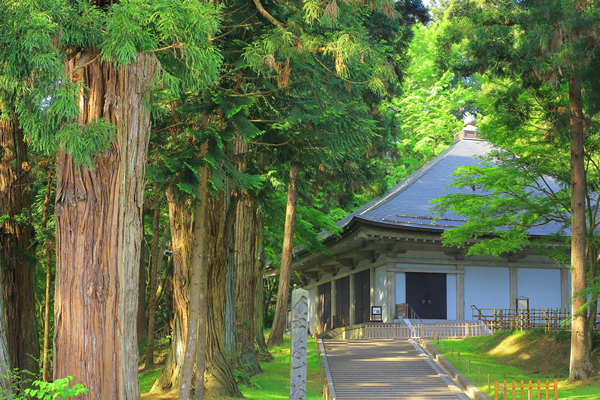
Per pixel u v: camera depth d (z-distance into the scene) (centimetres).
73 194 869
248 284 2386
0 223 1541
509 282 3469
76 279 855
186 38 845
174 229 1673
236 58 1287
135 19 779
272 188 1614
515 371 2125
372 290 3506
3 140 1581
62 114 760
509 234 2514
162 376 1666
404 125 5353
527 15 1861
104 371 844
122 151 894
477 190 3681
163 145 1642
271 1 1329
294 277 4734
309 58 1173
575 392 1762
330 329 4284
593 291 1906
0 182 1566
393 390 1844
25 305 1537
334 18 1013
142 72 923
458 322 3184
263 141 1452
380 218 3203
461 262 3403
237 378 1816
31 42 714
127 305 891
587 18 1655
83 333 842
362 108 1383
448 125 5338
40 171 1792
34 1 721
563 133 2023
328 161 1469
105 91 893
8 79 788
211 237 1681
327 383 1897
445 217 3316
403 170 5369
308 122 1329
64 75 766
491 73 2044
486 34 1884
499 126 2256
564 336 2273
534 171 2294
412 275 3344
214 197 1296
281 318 2856
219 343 1642
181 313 1658
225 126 1323
